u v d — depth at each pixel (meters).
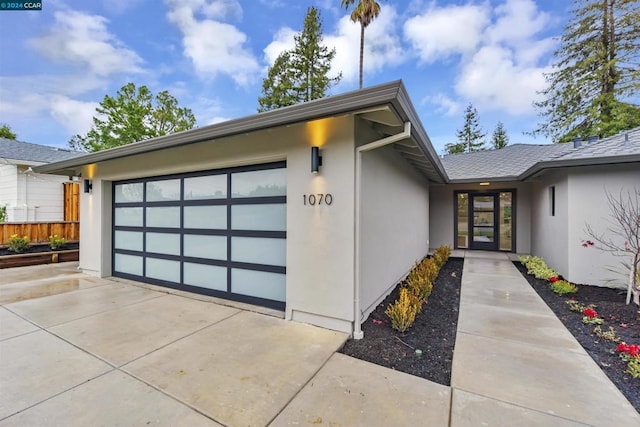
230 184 4.57
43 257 7.59
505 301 4.67
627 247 5.01
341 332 3.37
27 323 3.61
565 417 1.98
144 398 2.18
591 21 14.00
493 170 10.12
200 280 4.96
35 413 2.01
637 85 13.01
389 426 1.90
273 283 4.19
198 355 2.83
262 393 2.25
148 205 5.67
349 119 3.34
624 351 2.80
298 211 3.69
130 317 3.84
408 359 2.81
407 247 6.53
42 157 10.48
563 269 5.98
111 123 14.83
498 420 1.95
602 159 5.07
